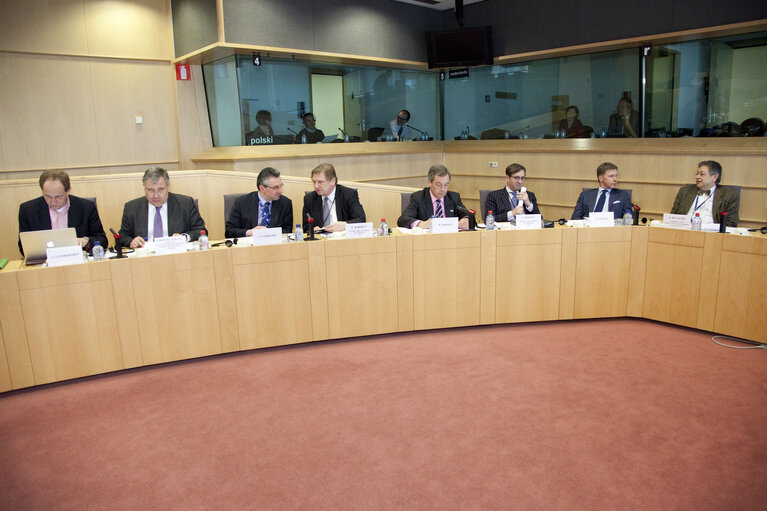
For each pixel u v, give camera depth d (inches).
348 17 276.1
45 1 234.4
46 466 98.0
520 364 137.3
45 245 131.3
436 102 346.9
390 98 321.4
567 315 168.7
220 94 269.3
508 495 87.0
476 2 315.3
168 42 269.0
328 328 154.5
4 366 125.2
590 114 287.1
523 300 165.8
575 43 277.0
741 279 148.7
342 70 295.3
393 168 320.8
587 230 164.6
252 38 239.5
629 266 167.9
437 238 157.5
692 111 253.9
